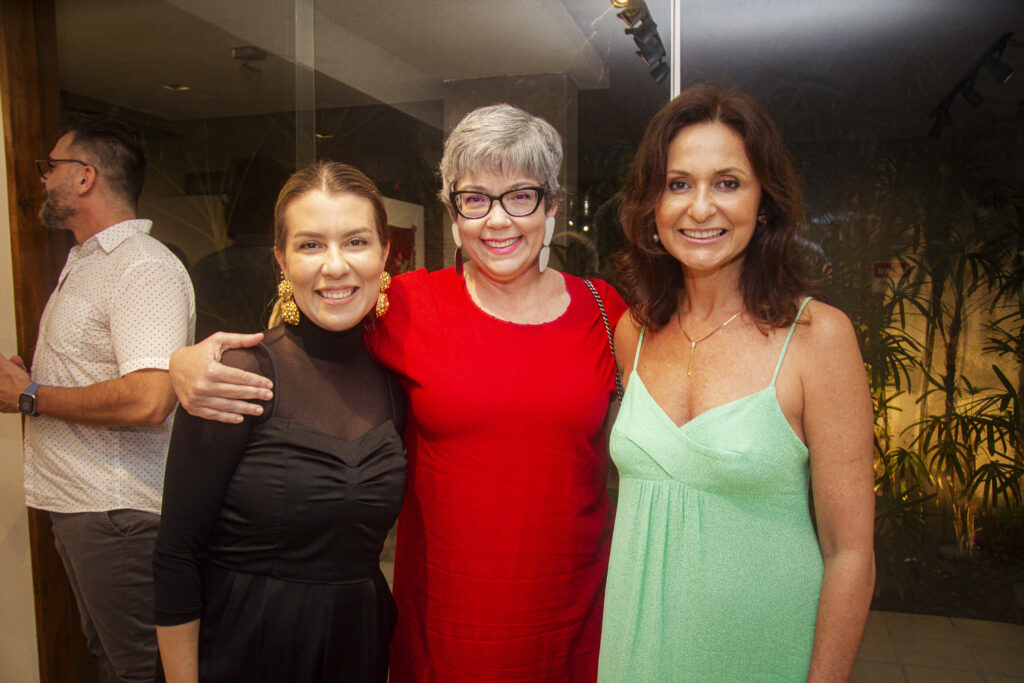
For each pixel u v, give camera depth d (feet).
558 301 4.67
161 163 7.44
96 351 5.68
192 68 7.22
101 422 5.45
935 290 6.00
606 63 6.35
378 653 3.97
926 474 6.18
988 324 5.92
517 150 4.10
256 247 7.34
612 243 6.46
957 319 5.98
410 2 6.67
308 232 3.71
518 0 6.41
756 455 3.50
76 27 7.18
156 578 3.66
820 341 3.52
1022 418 5.91
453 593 4.38
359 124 7.01
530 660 4.40
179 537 3.63
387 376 4.40
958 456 6.09
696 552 3.67
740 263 3.86
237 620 3.69
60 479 5.77
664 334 4.18
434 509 4.43
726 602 3.61
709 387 3.78
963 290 5.94
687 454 3.67
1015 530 6.02
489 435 4.30
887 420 6.22
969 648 6.19
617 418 4.19
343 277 3.74
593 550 4.60
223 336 3.71
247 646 3.67
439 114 6.79
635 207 3.92
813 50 5.97
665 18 6.16
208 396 3.50
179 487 3.61
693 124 3.59
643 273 4.23
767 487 3.56
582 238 6.53
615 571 4.01
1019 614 6.06
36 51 6.89
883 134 5.94
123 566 5.80
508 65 6.55
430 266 6.98
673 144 3.64
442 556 4.41
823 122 6.03
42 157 6.90
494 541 4.32
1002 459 5.99
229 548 3.72
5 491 7.02
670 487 3.78
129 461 5.74
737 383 3.69
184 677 3.70
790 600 3.58
